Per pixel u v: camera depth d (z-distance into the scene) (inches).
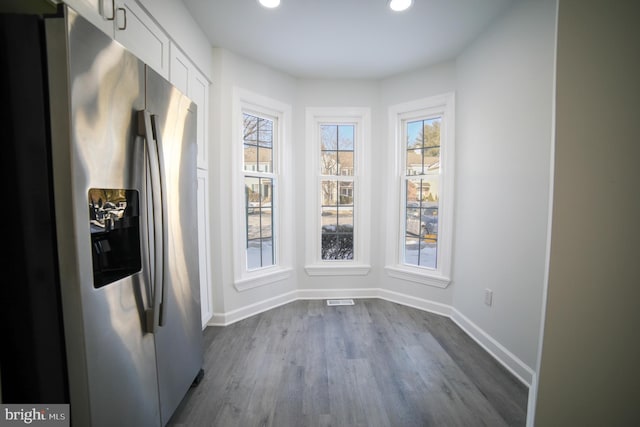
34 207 29.7
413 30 81.7
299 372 68.5
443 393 61.3
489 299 79.0
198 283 61.4
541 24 61.5
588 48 31.2
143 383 41.1
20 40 28.6
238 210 97.1
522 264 67.1
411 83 107.5
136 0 52.7
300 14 74.5
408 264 115.0
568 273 32.6
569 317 32.9
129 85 37.5
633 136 31.0
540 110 62.1
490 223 79.0
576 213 32.2
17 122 29.1
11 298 30.7
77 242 30.2
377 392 61.6
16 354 31.1
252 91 99.0
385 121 115.3
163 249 42.9
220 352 77.2
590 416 33.0
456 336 87.1
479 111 84.1
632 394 32.0
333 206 122.0
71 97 29.1
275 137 111.7
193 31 76.4
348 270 119.8
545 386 33.6
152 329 41.5
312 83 114.4
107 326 34.4
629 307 31.8
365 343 82.5
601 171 31.7
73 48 29.1
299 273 119.0
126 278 37.8
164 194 42.7
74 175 29.7
